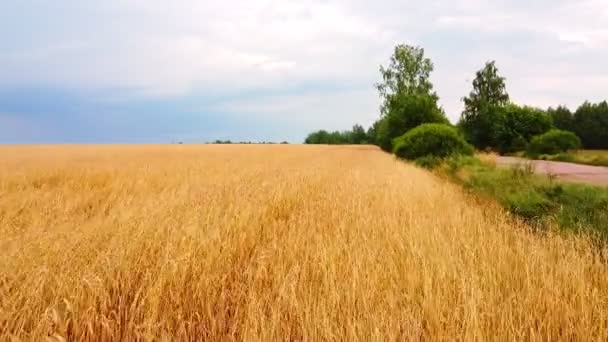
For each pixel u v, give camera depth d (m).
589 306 3.01
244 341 2.65
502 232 5.03
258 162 20.84
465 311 2.76
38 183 10.65
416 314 2.90
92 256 3.81
